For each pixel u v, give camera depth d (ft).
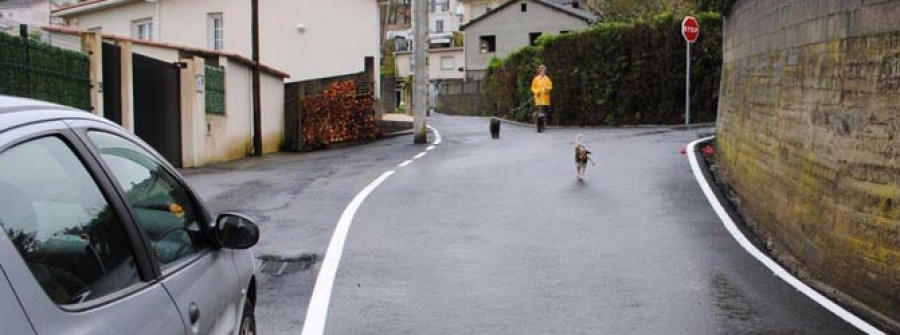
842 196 25.98
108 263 10.23
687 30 79.25
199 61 59.36
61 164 10.10
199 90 59.21
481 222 36.47
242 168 57.93
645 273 28.27
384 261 29.63
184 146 58.23
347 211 38.60
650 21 87.40
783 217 32.09
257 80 71.41
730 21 49.29
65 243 9.48
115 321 9.57
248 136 71.31
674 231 34.78
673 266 29.19
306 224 35.68
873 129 24.23
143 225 11.55
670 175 48.34
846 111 26.00
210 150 61.82
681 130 76.02
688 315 23.58
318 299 24.98
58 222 9.52
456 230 34.88
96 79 44.93
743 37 43.80
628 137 70.28
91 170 10.71
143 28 103.81
